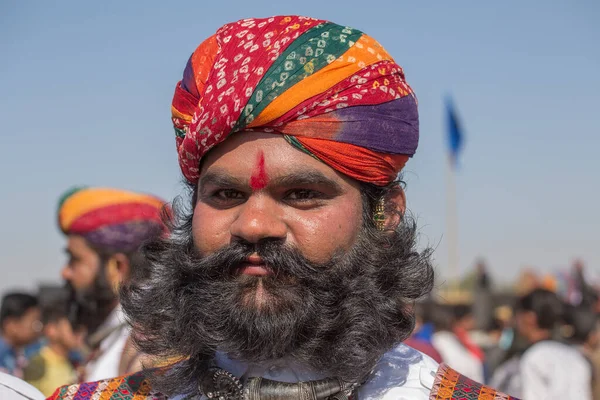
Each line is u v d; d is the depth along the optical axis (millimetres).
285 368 1553
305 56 1481
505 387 4812
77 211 2971
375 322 1526
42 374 3941
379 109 1530
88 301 3010
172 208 1790
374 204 1603
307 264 1476
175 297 1612
